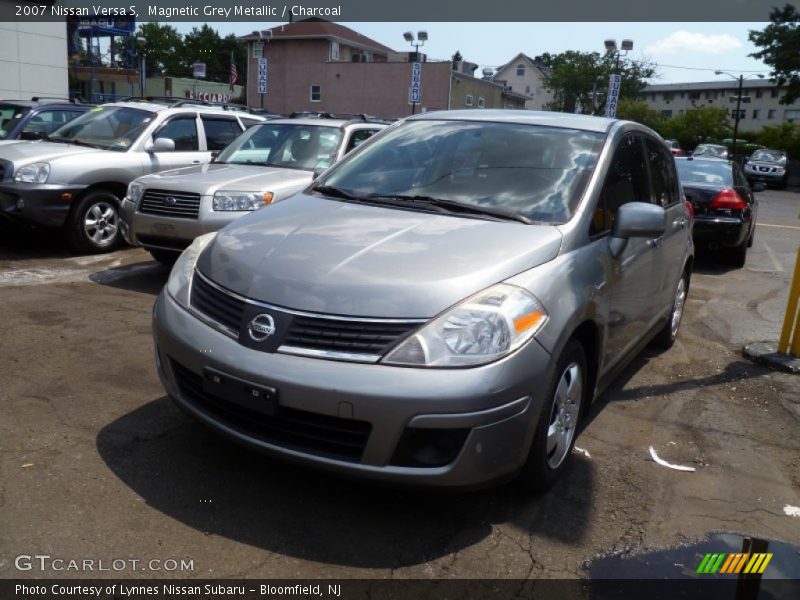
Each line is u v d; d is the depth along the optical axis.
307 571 2.80
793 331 5.75
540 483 3.35
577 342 3.48
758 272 10.22
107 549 2.85
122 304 6.22
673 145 39.28
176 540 2.93
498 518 3.26
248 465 3.54
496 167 4.09
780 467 4.00
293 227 3.62
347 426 2.89
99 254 8.27
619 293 3.96
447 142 4.38
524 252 3.32
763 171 33.97
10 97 21.03
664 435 4.32
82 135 9.03
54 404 4.09
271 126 8.44
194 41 77.31
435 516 3.23
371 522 3.15
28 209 7.67
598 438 4.21
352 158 4.58
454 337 2.90
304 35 52.66
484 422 2.87
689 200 10.00
